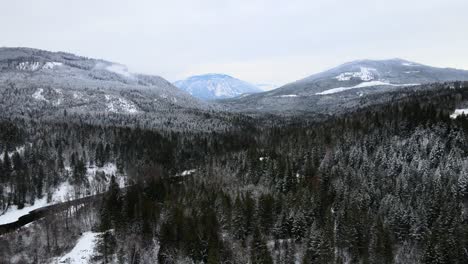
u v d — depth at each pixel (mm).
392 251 109312
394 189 135625
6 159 190125
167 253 112875
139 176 192375
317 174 151125
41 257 115812
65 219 138750
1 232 142125
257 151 193750
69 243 124062
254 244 109375
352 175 144875
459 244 104000
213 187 154000
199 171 182750
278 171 156250
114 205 137500
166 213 132375
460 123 164125
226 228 124750
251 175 165125
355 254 110062
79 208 153125
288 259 107750
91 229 134000
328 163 157750
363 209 127625
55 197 183125
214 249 106750
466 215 116375
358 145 167750
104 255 116000
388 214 122312
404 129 175750
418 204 125500
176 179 185750
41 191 184000
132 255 116000
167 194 152250
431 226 119812
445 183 132250
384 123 185000
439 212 119875
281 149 190375
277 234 120125
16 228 145500
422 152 153375
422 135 163000
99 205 150125
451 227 110125
